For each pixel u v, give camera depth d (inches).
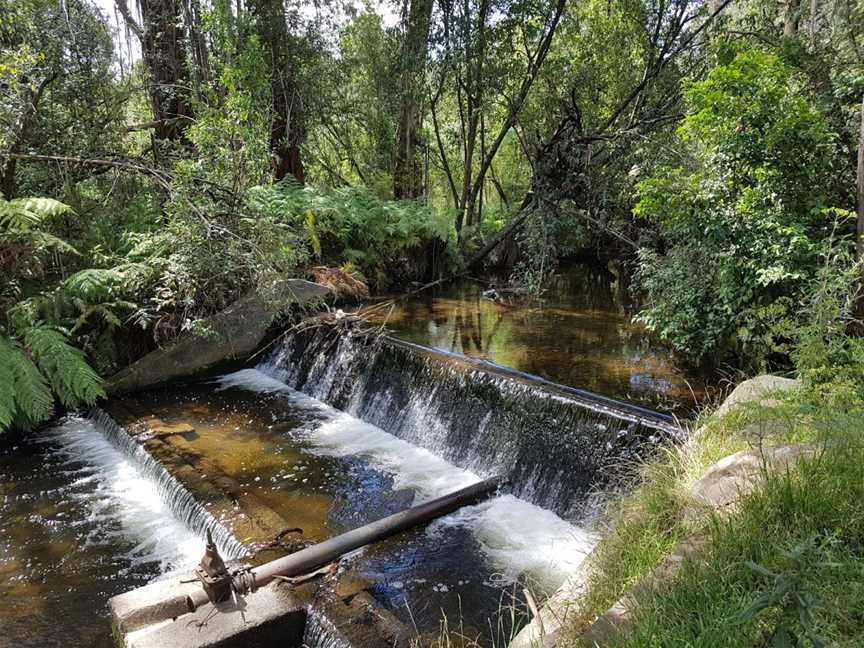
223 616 128.6
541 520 183.8
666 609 77.4
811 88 230.1
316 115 476.1
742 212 203.5
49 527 187.0
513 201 681.6
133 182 330.0
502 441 211.9
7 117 278.5
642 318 255.6
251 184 376.5
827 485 90.4
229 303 313.9
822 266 185.3
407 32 445.1
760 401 138.6
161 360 290.2
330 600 137.6
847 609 65.8
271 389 300.8
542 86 473.4
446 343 283.6
